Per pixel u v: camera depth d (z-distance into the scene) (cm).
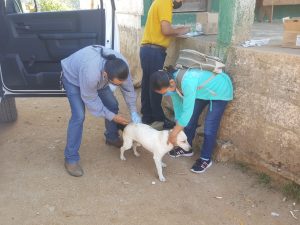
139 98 621
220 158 407
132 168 397
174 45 506
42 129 496
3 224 306
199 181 375
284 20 377
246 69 369
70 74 350
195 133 440
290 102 335
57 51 400
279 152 354
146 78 471
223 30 391
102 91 384
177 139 348
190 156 425
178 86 349
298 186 347
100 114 356
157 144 357
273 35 519
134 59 688
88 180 372
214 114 375
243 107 381
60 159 412
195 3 657
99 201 338
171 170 395
